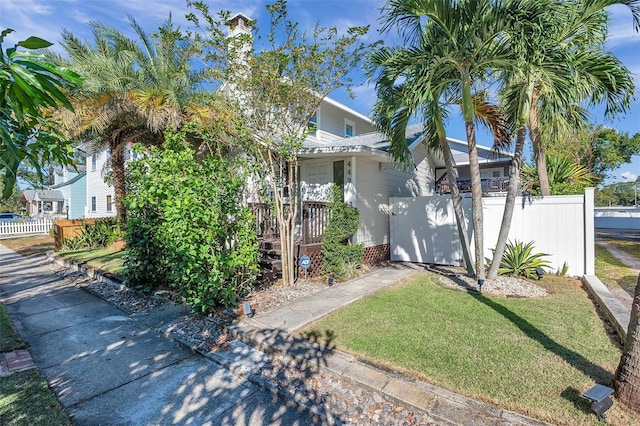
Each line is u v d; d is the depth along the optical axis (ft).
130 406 8.86
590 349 10.71
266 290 18.51
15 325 14.96
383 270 24.66
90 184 63.62
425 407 8.00
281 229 19.71
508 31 15.17
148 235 19.24
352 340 11.78
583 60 16.79
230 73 19.29
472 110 18.45
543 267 21.86
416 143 30.27
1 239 56.85
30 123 5.80
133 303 18.07
